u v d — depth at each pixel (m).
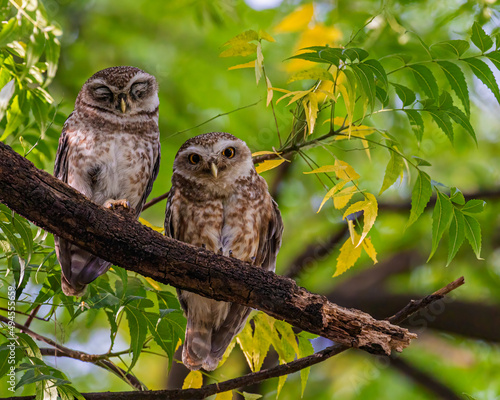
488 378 15.01
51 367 6.49
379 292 14.73
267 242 9.95
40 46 5.62
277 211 9.92
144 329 7.23
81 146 9.09
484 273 14.81
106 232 6.29
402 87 7.10
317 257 14.30
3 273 7.77
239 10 13.96
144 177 9.45
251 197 9.62
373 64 6.53
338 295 14.70
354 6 12.73
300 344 8.00
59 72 14.02
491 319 14.03
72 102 13.85
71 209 6.16
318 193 14.41
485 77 7.03
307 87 12.76
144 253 6.38
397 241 15.41
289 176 14.43
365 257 15.14
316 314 6.40
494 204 14.91
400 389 15.30
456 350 15.57
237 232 9.53
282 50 14.00
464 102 7.07
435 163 15.30
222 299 6.60
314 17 11.84
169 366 7.29
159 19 14.63
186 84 14.28
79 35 14.47
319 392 14.71
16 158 5.98
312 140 7.74
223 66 14.32
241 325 8.94
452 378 15.25
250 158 9.77
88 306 7.25
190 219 9.56
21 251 6.50
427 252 15.21
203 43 14.54
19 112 6.85
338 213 14.48
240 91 14.17
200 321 9.23
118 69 9.67
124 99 9.26
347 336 6.41
